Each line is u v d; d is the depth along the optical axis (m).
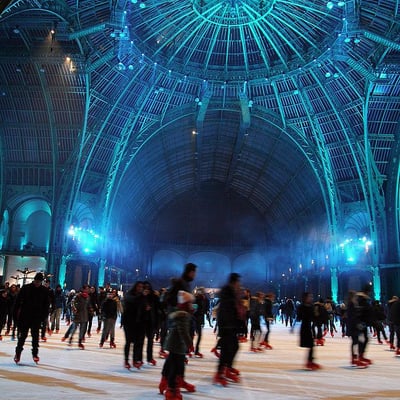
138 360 10.22
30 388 7.45
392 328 17.58
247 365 11.67
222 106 41.47
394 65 31.97
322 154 40.78
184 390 7.84
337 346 19.06
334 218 41.41
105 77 35.00
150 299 10.52
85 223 43.47
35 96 35.12
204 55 38.09
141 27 33.72
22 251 38.50
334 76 34.69
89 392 7.28
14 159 38.47
